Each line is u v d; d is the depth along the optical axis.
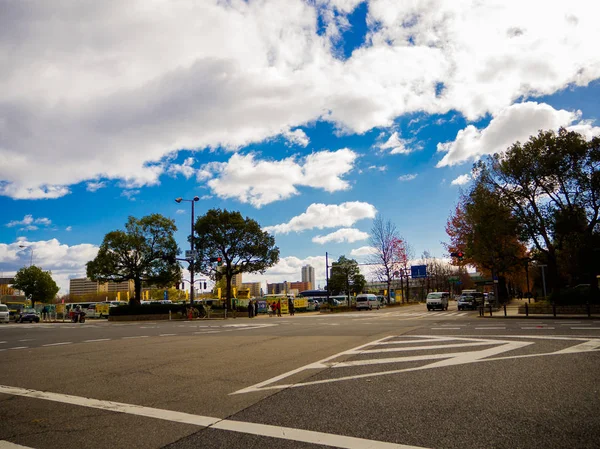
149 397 6.46
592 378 6.73
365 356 9.91
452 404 5.51
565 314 25.36
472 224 36.56
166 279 45.91
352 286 74.12
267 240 48.66
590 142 27.59
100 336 18.69
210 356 10.66
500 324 18.53
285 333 17.19
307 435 4.47
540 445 4.02
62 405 6.06
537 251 32.72
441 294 44.16
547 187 28.98
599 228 27.98
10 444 4.43
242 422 5.02
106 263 44.34
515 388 6.25
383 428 4.64
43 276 70.44
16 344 15.83
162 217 46.38
